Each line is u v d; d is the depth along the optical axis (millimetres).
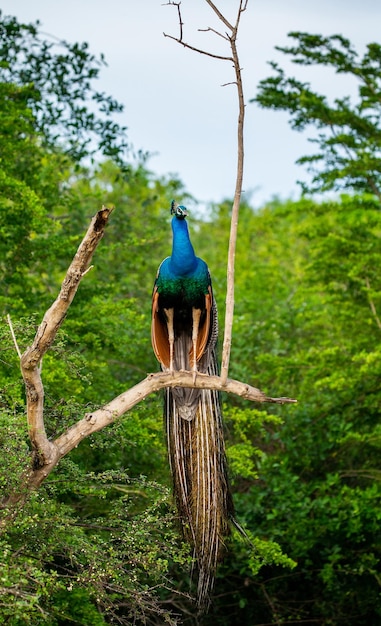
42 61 11953
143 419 9852
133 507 9688
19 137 11914
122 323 11258
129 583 7090
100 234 5574
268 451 13000
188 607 10938
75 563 6961
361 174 12742
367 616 12523
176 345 7676
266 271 16938
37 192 11695
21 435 6484
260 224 19172
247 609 12109
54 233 11672
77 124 11766
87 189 14547
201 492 7312
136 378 12227
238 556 10992
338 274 13047
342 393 12656
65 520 6836
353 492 11773
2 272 11180
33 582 6539
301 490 12070
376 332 13055
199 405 7414
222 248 19719
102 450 9062
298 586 12586
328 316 14438
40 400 6238
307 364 12609
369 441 12172
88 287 11398
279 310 15062
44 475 6574
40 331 5891
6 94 11195
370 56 13242
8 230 10664
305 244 19141
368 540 12305
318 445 12594
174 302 7465
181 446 7395
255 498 11820
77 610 7488
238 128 6035
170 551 7070
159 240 14000
